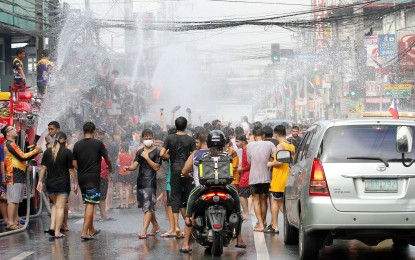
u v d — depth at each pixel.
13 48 72.56
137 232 24.38
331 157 16.38
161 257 18.77
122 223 27.30
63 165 23.09
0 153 25.19
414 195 16.16
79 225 26.70
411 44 80.44
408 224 16.05
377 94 91.12
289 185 19.69
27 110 27.89
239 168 27.05
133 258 18.67
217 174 18.31
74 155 22.80
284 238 20.81
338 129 16.69
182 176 20.27
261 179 23.44
